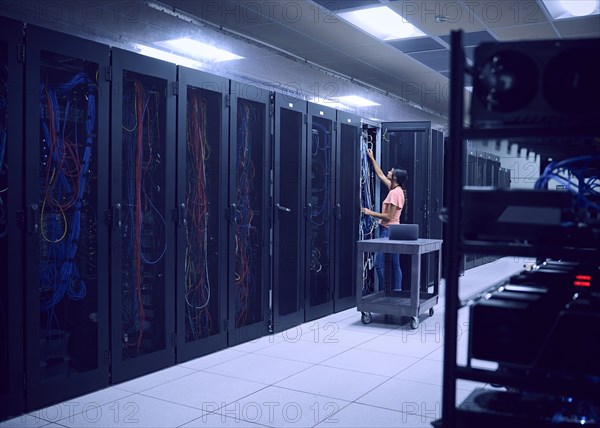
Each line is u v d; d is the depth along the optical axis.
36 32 2.78
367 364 3.76
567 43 1.49
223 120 4.00
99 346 3.18
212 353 4.00
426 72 7.20
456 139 1.64
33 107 2.79
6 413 2.74
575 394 1.57
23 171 2.77
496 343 1.66
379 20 5.06
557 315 1.81
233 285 4.18
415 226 5.04
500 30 5.39
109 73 3.15
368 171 6.07
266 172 4.48
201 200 4.04
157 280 3.72
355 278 5.95
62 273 3.13
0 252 2.78
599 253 1.57
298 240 4.94
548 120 1.61
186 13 4.61
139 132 3.52
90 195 3.26
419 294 5.19
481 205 1.67
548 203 1.62
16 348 2.77
